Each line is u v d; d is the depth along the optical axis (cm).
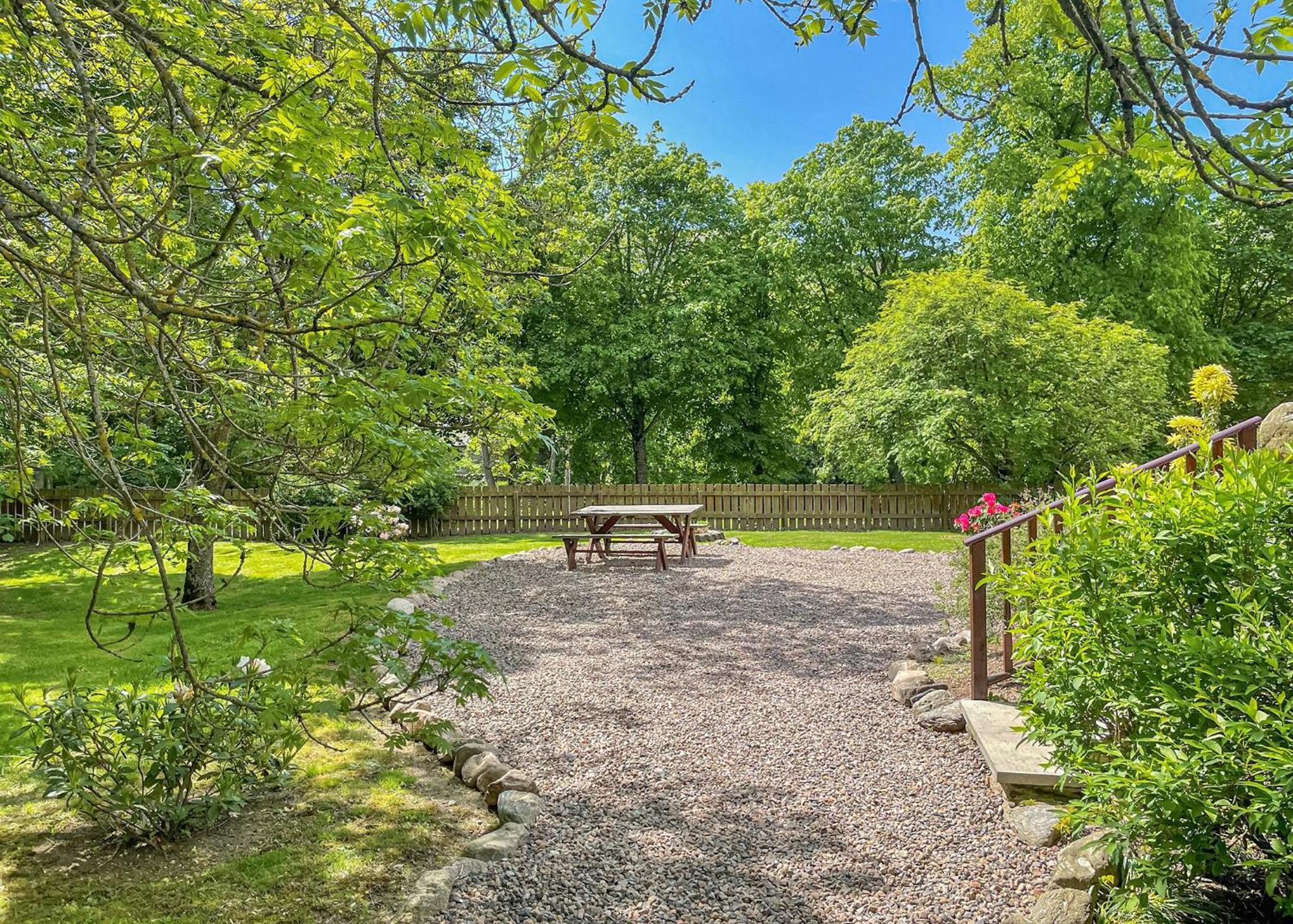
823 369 2172
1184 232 1688
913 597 848
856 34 207
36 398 335
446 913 255
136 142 329
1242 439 378
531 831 314
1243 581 226
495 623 718
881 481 1773
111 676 524
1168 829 201
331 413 270
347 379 277
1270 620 222
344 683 289
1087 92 187
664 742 420
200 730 309
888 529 1717
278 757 362
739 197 2459
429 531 1614
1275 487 223
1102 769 237
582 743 417
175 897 265
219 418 379
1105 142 182
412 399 283
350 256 292
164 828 305
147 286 264
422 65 352
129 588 356
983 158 1861
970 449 1590
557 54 204
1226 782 192
